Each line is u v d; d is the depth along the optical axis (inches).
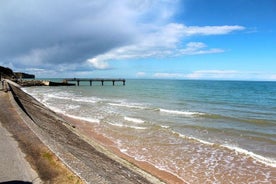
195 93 2020.2
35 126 351.6
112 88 2819.9
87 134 549.0
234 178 334.3
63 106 1030.4
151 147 462.6
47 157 235.3
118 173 245.3
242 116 837.2
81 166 211.2
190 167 370.0
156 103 1216.2
